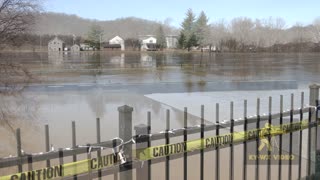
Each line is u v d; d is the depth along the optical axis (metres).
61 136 12.13
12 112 17.41
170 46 138.62
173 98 20.05
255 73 42.62
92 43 131.25
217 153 3.67
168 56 96.31
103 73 44.94
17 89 26.66
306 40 115.38
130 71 48.22
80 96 23.09
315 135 4.34
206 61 72.50
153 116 14.15
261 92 22.44
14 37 29.72
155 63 66.69
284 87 26.19
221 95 20.98
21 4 29.61
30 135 12.34
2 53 29.34
